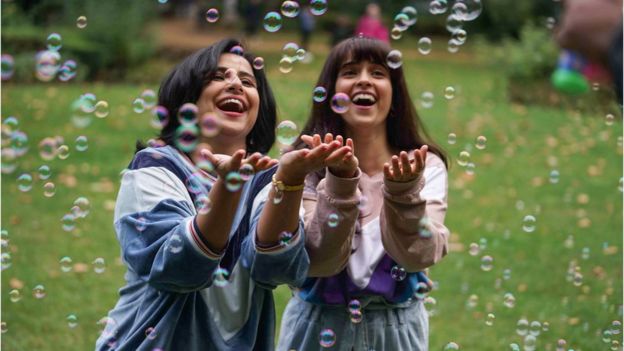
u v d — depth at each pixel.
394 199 1.84
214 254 1.59
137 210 1.72
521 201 5.48
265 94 1.99
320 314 2.02
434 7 2.52
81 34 10.82
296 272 1.73
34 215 4.86
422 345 2.08
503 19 16.45
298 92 9.06
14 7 10.56
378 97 2.09
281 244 1.67
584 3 1.41
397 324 2.03
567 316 3.52
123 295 1.80
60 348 3.12
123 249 1.70
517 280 4.00
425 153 1.80
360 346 1.99
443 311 3.59
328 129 2.16
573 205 5.40
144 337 1.69
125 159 6.23
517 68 10.26
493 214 5.17
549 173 6.22
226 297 1.74
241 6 17.11
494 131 7.64
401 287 2.01
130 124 7.38
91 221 4.81
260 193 1.84
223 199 1.57
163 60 12.13
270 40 16.12
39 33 10.22
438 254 1.92
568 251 4.46
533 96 9.55
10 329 3.27
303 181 1.67
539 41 10.48
